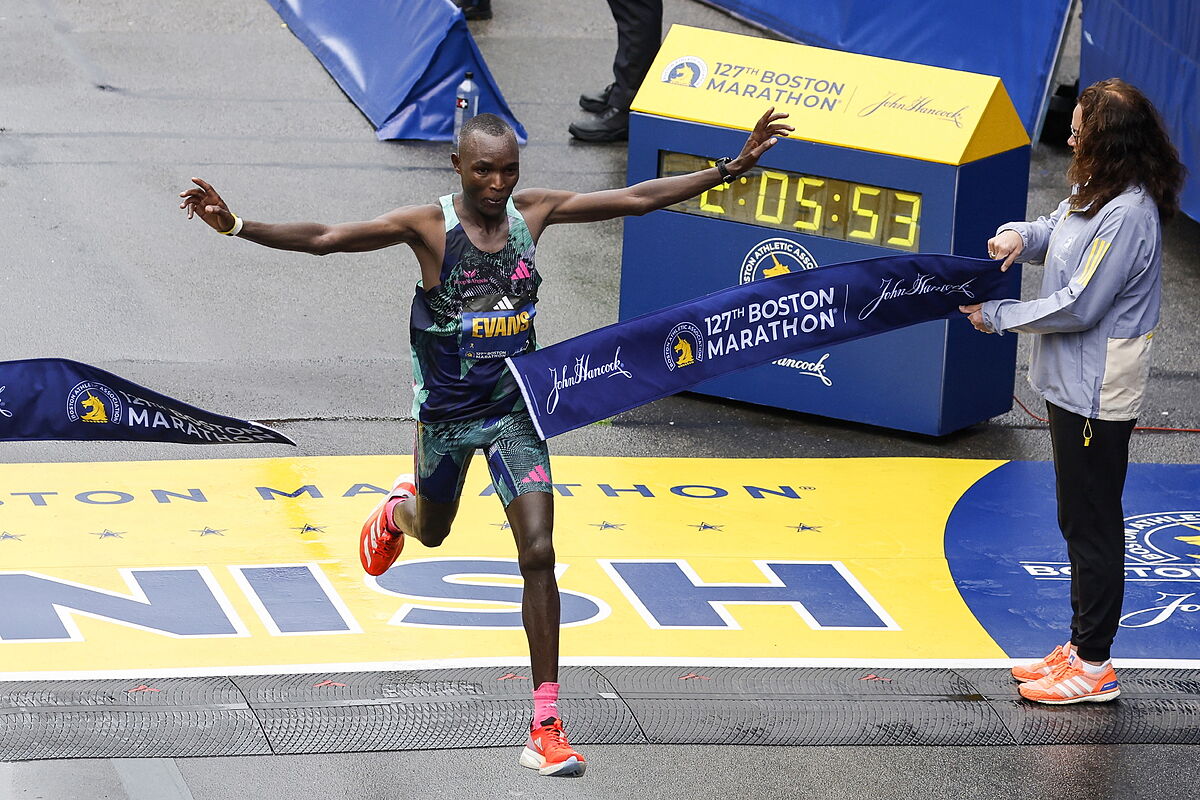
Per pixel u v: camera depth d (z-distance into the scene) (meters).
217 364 33.22
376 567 21.88
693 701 21.41
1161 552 27.12
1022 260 21.45
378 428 30.73
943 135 29.50
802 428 32.12
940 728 21.05
